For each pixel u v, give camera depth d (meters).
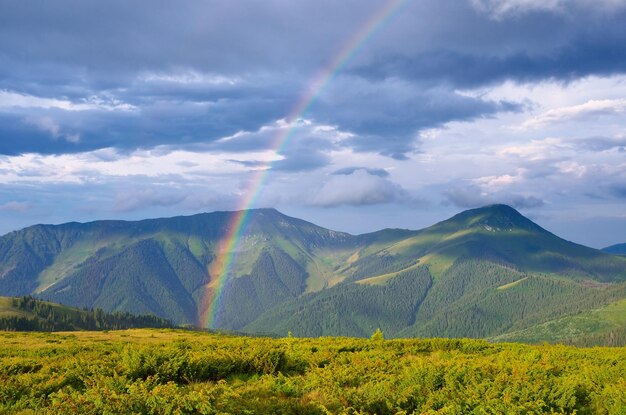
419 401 14.12
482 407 13.21
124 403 12.50
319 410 13.69
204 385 16.59
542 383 15.03
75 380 18.19
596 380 17.17
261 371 20.59
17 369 21.84
